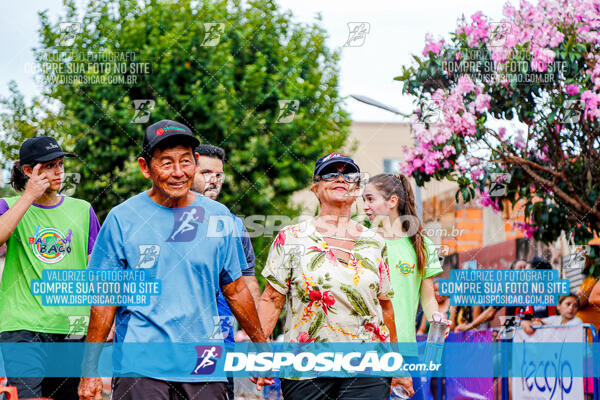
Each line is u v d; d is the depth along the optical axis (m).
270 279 3.47
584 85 5.70
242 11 7.86
